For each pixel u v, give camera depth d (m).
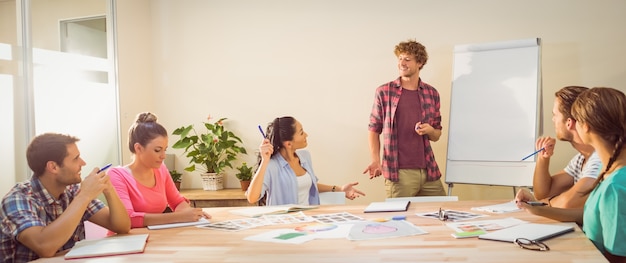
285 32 5.05
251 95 5.16
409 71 4.08
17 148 3.95
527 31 4.44
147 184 2.93
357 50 4.86
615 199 1.78
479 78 4.18
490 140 4.10
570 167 2.87
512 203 2.86
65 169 2.27
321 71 4.96
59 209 2.37
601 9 4.27
